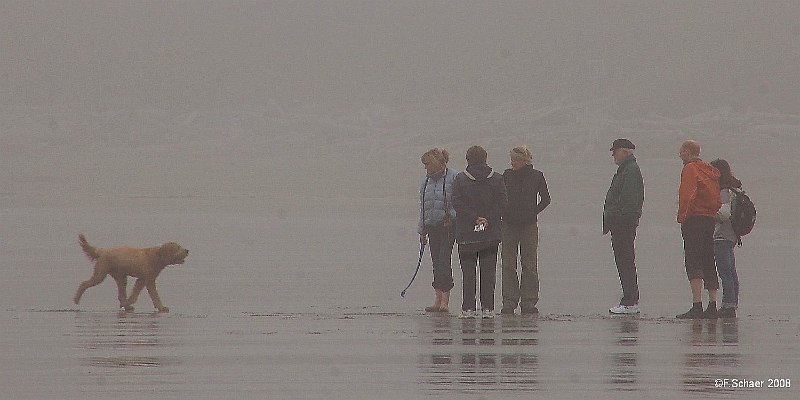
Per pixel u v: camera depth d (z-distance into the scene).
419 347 40.72
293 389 32.03
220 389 31.94
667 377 34.12
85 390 31.50
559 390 31.89
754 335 44.31
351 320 50.03
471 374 34.66
